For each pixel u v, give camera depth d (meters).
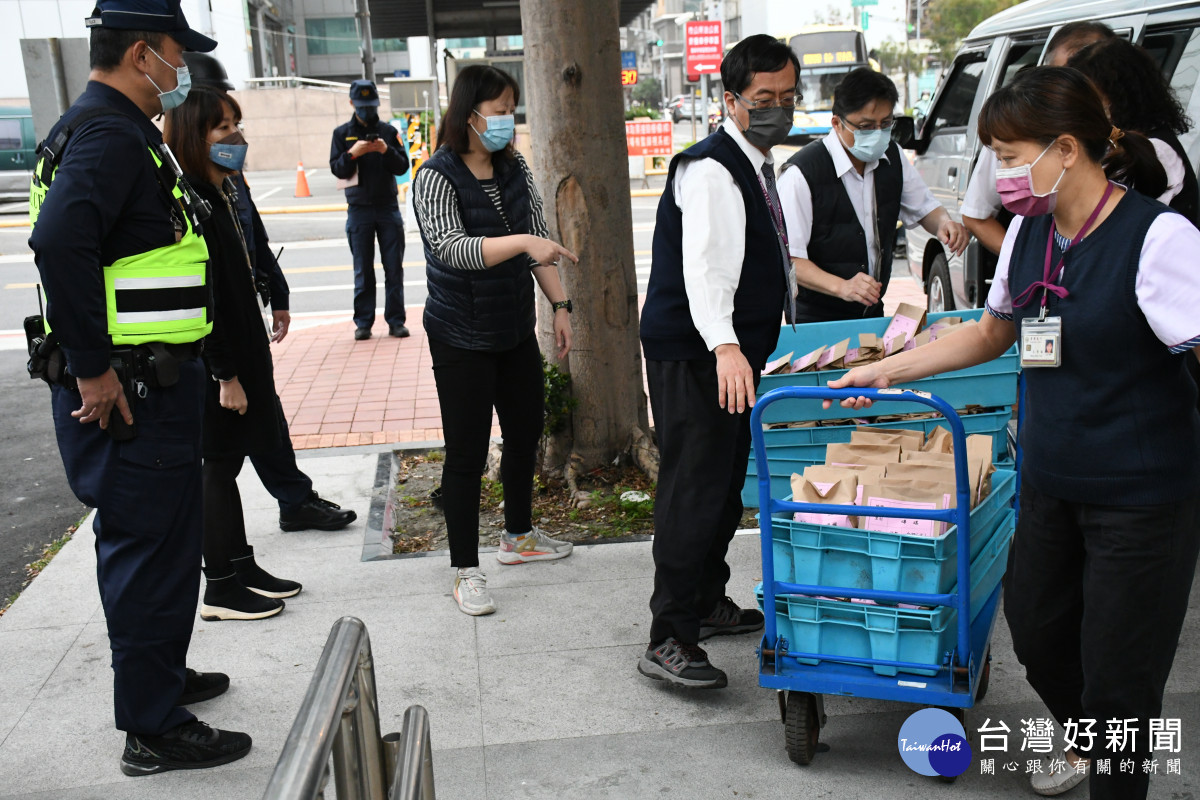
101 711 3.42
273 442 3.95
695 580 3.31
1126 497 2.24
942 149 7.62
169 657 3.08
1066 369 2.28
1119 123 3.25
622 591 4.17
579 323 5.18
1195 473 2.25
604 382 5.25
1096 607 2.32
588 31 4.81
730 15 51.34
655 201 18.83
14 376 8.34
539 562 4.48
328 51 52.81
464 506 3.97
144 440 2.94
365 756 1.66
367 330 9.05
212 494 3.93
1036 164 2.19
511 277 3.85
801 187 4.06
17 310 11.21
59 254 2.64
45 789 3.02
